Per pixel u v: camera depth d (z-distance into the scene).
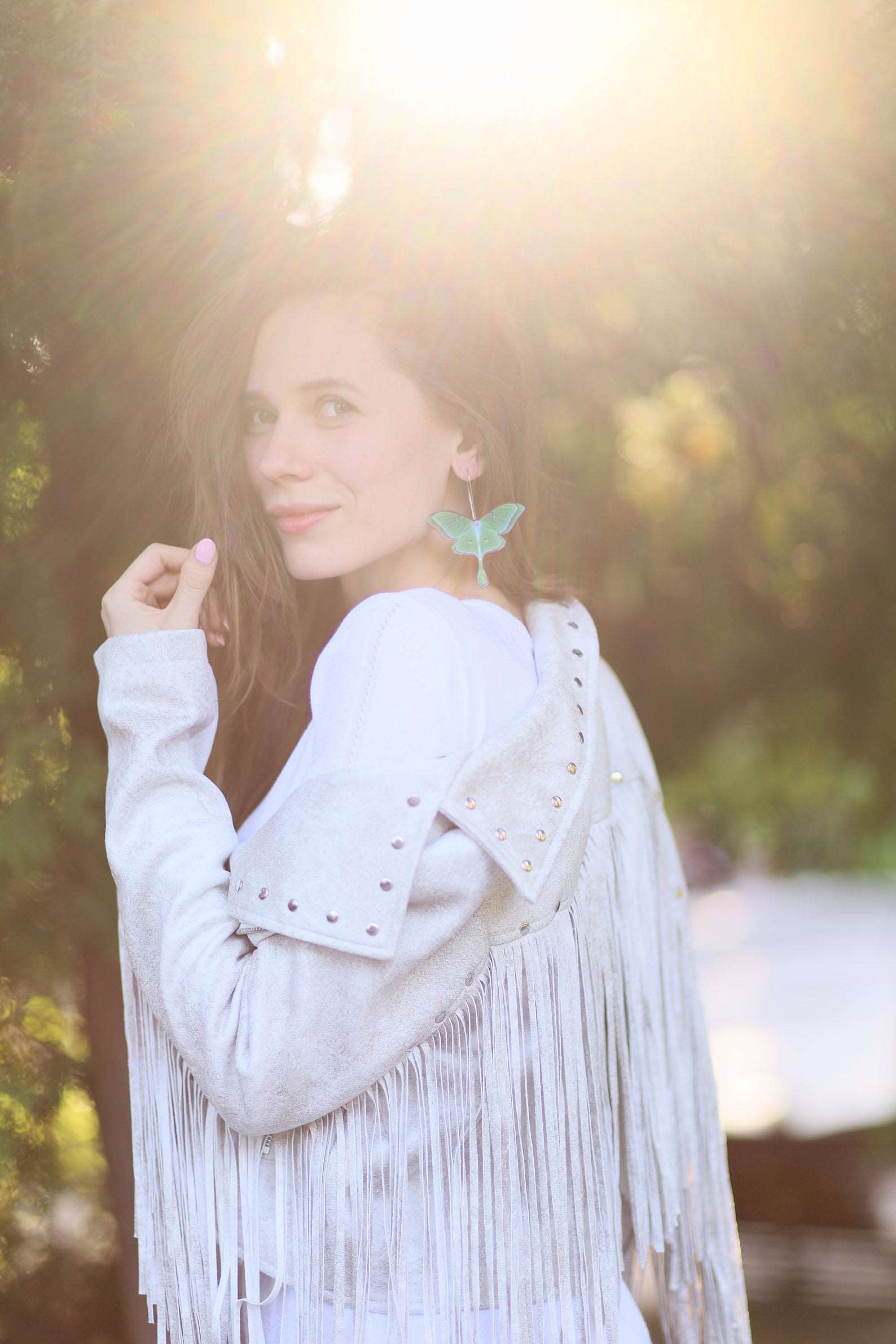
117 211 1.43
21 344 1.46
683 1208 1.40
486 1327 1.16
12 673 1.52
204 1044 1.08
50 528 1.55
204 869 1.13
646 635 2.62
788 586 2.58
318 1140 1.12
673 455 2.39
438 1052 1.14
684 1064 1.42
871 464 2.32
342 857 1.05
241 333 1.32
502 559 1.38
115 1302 1.78
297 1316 1.12
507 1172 1.15
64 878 1.57
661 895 1.44
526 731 1.14
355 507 1.28
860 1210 4.70
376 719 1.10
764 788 2.75
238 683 1.43
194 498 1.38
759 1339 4.05
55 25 1.27
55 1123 1.66
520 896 1.17
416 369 1.29
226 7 1.41
